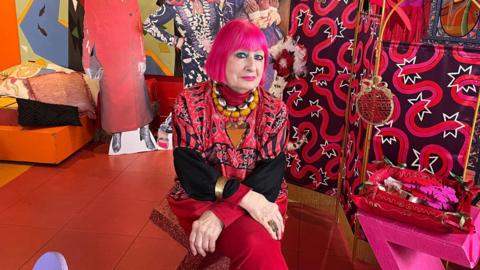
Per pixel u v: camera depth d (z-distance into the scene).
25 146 3.57
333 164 2.81
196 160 1.55
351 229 2.46
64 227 2.67
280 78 2.95
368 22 2.28
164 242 2.53
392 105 1.99
